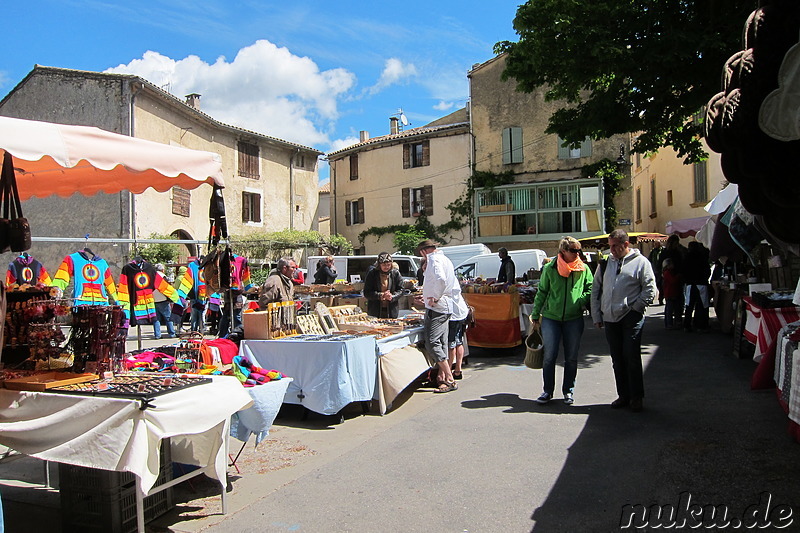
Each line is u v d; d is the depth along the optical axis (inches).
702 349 380.5
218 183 203.3
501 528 145.0
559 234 1148.5
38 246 873.5
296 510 159.8
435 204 1262.3
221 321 458.9
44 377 152.5
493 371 348.8
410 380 274.8
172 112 931.3
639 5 451.8
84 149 156.7
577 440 209.2
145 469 130.8
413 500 163.3
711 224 436.1
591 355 392.8
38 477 193.3
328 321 291.4
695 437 205.0
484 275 712.4
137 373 162.9
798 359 179.3
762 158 108.6
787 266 376.2
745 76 103.6
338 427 241.4
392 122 1481.3
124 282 425.7
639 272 241.9
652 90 466.0
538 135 1172.5
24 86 906.7
